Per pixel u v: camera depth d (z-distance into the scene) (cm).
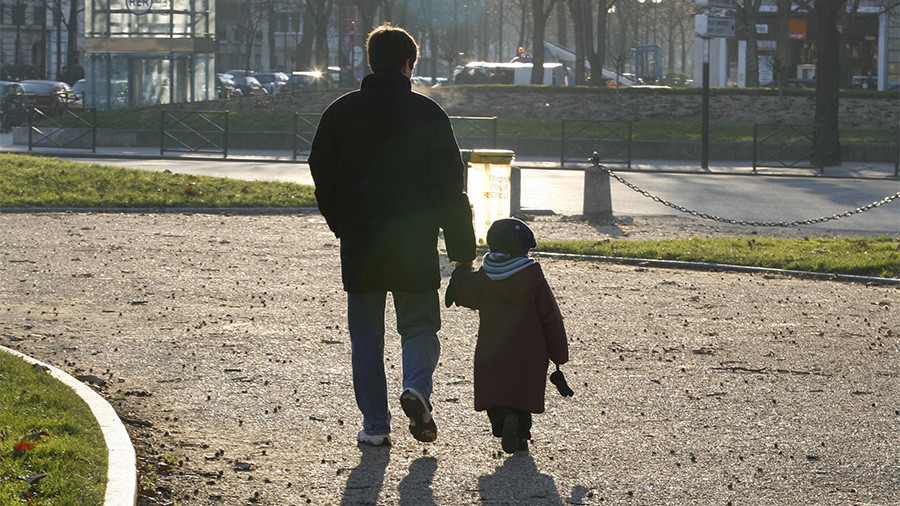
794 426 884
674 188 3281
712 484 741
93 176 2681
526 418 793
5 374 908
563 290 1523
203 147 4669
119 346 1114
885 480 754
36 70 9494
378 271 769
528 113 5291
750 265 1784
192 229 2086
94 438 762
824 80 4112
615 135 4634
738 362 1107
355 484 729
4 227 2017
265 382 987
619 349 1155
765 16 8475
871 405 952
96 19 5169
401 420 883
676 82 11225
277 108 5303
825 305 1443
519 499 707
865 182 3575
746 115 5209
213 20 5212
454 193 769
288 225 2202
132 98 5272
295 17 11725
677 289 1551
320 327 1233
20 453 704
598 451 811
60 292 1403
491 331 786
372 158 764
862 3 8412
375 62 782
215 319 1261
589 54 6519
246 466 759
